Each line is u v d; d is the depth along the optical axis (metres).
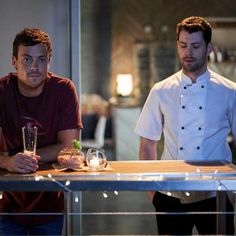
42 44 3.05
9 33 4.31
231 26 10.56
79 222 3.02
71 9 4.29
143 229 5.43
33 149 3.00
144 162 3.20
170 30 11.05
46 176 2.78
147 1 11.07
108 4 10.99
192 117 3.60
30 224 3.15
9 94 3.24
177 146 3.63
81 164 2.97
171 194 3.46
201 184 2.68
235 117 3.65
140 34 11.09
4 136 3.28
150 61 11.01
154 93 3.71
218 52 10.12
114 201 6.74
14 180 2.68
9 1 4.30
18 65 3.09
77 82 4.33
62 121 3.25
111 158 9.36
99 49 11.00
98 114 10.05
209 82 3.61
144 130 3.74
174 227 3.36
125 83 10.65
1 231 3.14
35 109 3.23
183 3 10.95
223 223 2.98
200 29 3.44
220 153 3.62
